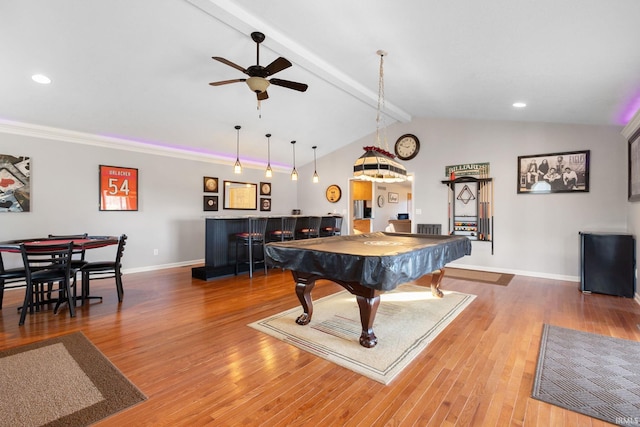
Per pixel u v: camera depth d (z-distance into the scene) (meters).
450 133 5.86
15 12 2.63
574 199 4.78
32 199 4.52
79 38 3.04
